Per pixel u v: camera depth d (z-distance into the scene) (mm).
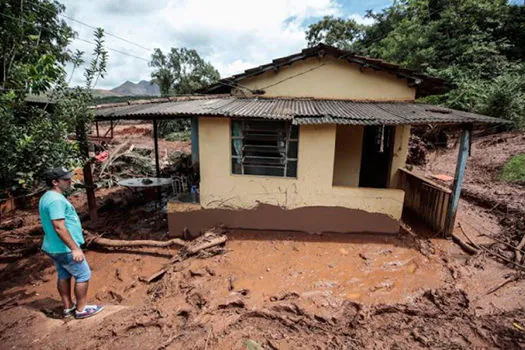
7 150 3842
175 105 6684
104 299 4438
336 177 8320
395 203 6090
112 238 6703
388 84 7355
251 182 6191
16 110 4273
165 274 4883
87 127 6480
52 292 4664
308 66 7441
